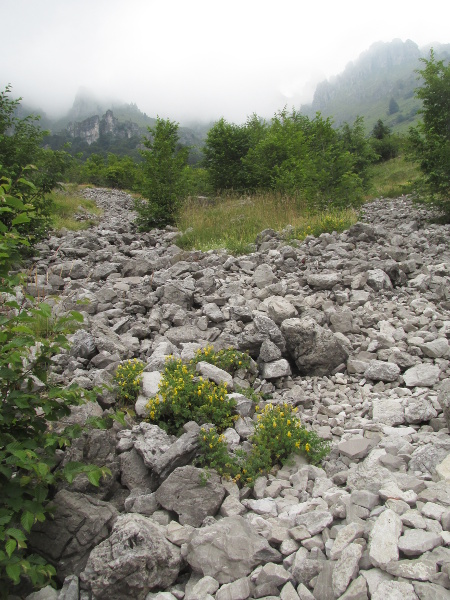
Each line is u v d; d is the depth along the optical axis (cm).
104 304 711
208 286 785
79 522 290
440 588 225
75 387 309
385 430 395
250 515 312
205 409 410
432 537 252
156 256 1102
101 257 1102
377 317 639
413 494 295
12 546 227
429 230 1229
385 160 3891
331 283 759
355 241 1045
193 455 356
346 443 380
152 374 462
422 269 829
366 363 522
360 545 255
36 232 1114
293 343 537
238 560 266
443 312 658
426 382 471
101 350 532
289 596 245
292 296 702
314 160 1497
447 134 1366
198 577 272
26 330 282
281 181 1590
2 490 263
